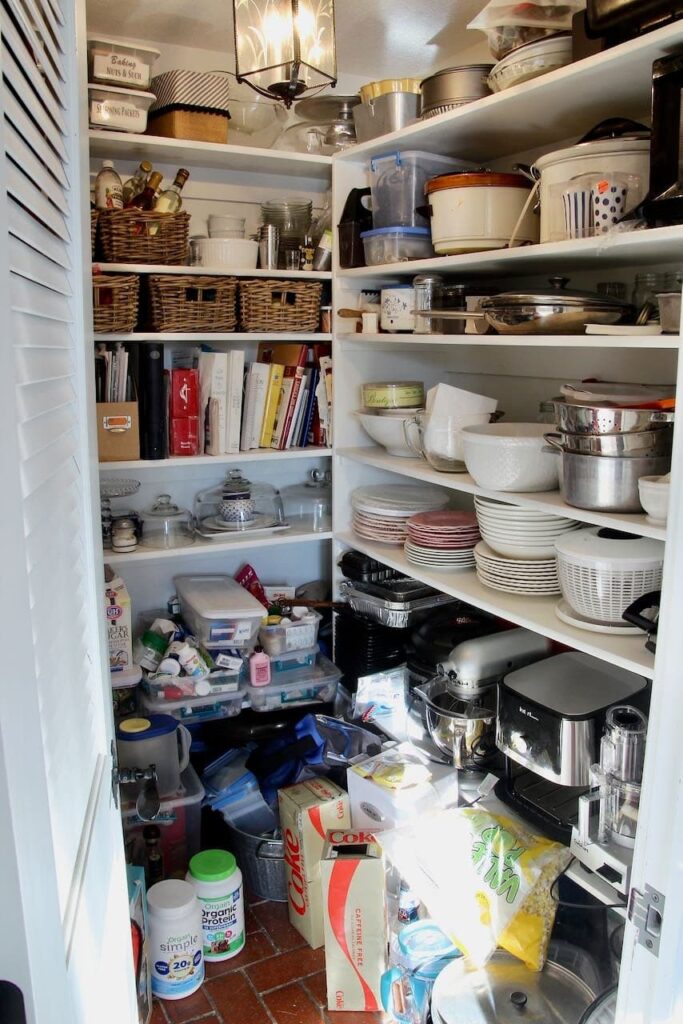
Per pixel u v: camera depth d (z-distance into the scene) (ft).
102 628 3.91
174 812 7.06
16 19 2.37
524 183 6.22
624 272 6.46
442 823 5.94
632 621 4.79
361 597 8.03
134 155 7.63
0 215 1.90
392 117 7.07
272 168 8.29
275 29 4.90
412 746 7.14
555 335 5.55
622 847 5.11
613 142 4.99
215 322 7.57
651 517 4.78
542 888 5.50
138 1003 5.74
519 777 6.33
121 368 7.36
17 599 1.98
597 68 4.81
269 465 9.17
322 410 8.36
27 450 2.40
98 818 3.41
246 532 8.21
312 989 6.29
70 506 3.17
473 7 6.99
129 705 7.76
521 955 5.47
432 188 6.43
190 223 8.36
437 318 6.92
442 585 6.63
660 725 3.67
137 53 6.89
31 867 1.99
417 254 7.24
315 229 8.38
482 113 5.89
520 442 5.66
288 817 6.71
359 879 5.87
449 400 6.69
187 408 7.76
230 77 8.09
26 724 2.01
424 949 5.85
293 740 7.64
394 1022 5.92
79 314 3.43
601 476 4.97
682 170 4.49
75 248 3.37
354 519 8.31
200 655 7.76
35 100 2.60
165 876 7.09
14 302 2.26
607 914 5.92
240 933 6.63
